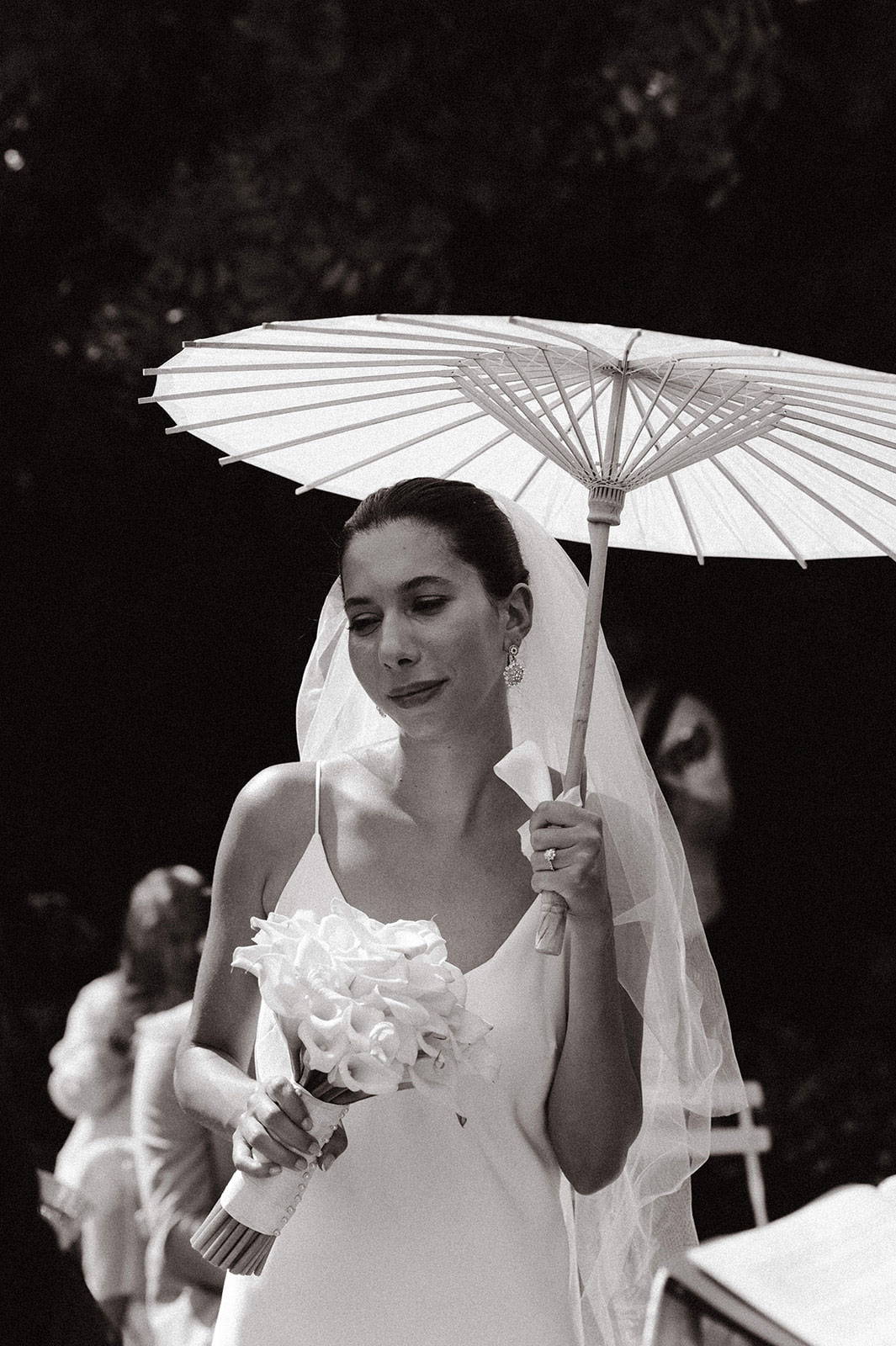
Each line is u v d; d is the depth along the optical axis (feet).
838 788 29.86
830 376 9.67
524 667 11.39
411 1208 10.39
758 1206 16.43
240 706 34.06
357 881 10.87
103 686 33.73
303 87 26.73
